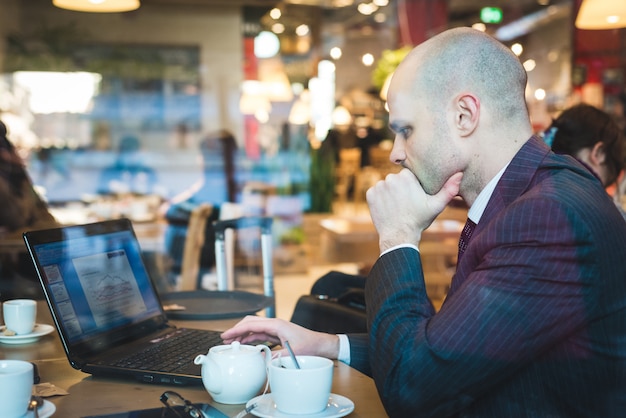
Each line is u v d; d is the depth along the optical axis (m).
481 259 1.08
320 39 10.84
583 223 1.03
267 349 1.13
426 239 3.59
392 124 1.20
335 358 1.32
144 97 10.16
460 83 1.14
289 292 2.61
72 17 9.84
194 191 5.12
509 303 1.02
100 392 1.14
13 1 9.59
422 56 1.17
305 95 10.72
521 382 1.07
